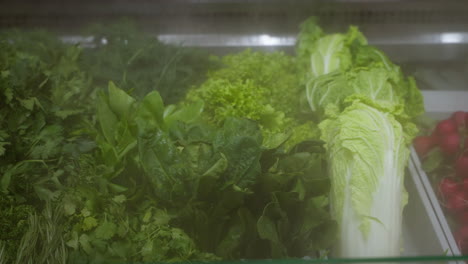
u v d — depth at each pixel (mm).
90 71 1586
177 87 1543
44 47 1623
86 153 1282
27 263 1114
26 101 1332
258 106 1427
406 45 1701
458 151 1418
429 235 1271
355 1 1727
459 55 1685
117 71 1568
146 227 1092
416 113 1549
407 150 1290
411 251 1243
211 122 1408
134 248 1070
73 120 1387
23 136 1297
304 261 1078
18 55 1562
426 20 1711
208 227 1099
